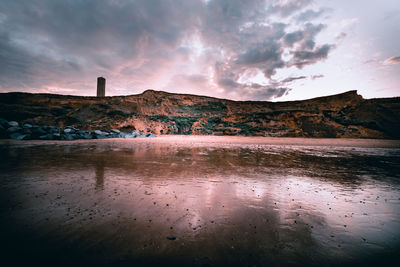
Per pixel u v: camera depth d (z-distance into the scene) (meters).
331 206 2.86
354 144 14.44
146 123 21.55
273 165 5.96
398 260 1.65
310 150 10.34
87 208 2.49
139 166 5.16
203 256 1.65
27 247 1.68
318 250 1.78
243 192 3.33
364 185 4.00
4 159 5.71
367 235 2.06
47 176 3.95
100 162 5.56
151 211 2.46
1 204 2.54
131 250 1.70
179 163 5.76
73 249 1.68
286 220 2.36
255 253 1.71
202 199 2.94
